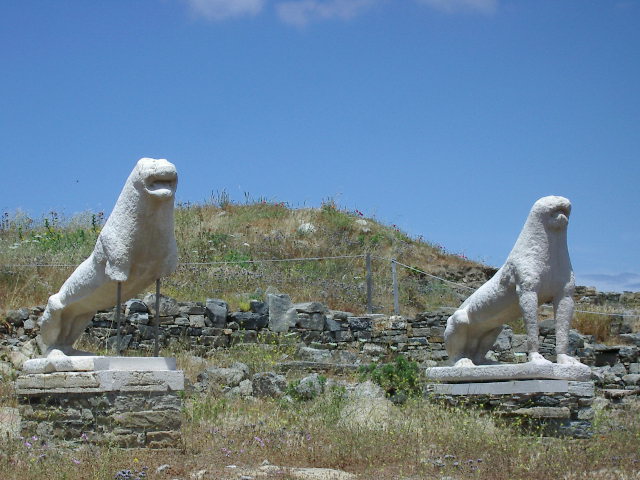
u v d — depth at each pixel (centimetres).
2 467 759
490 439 914
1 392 1088
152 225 845
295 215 2478
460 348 1120
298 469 803
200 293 1662
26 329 1367
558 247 1022
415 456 860
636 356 1541
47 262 1655
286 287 1830
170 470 765
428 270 2259
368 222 2528
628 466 837
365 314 1734
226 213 2475
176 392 862
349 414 1013
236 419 1009
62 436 851
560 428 980
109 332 1365
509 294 1046
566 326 1021
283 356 1392
